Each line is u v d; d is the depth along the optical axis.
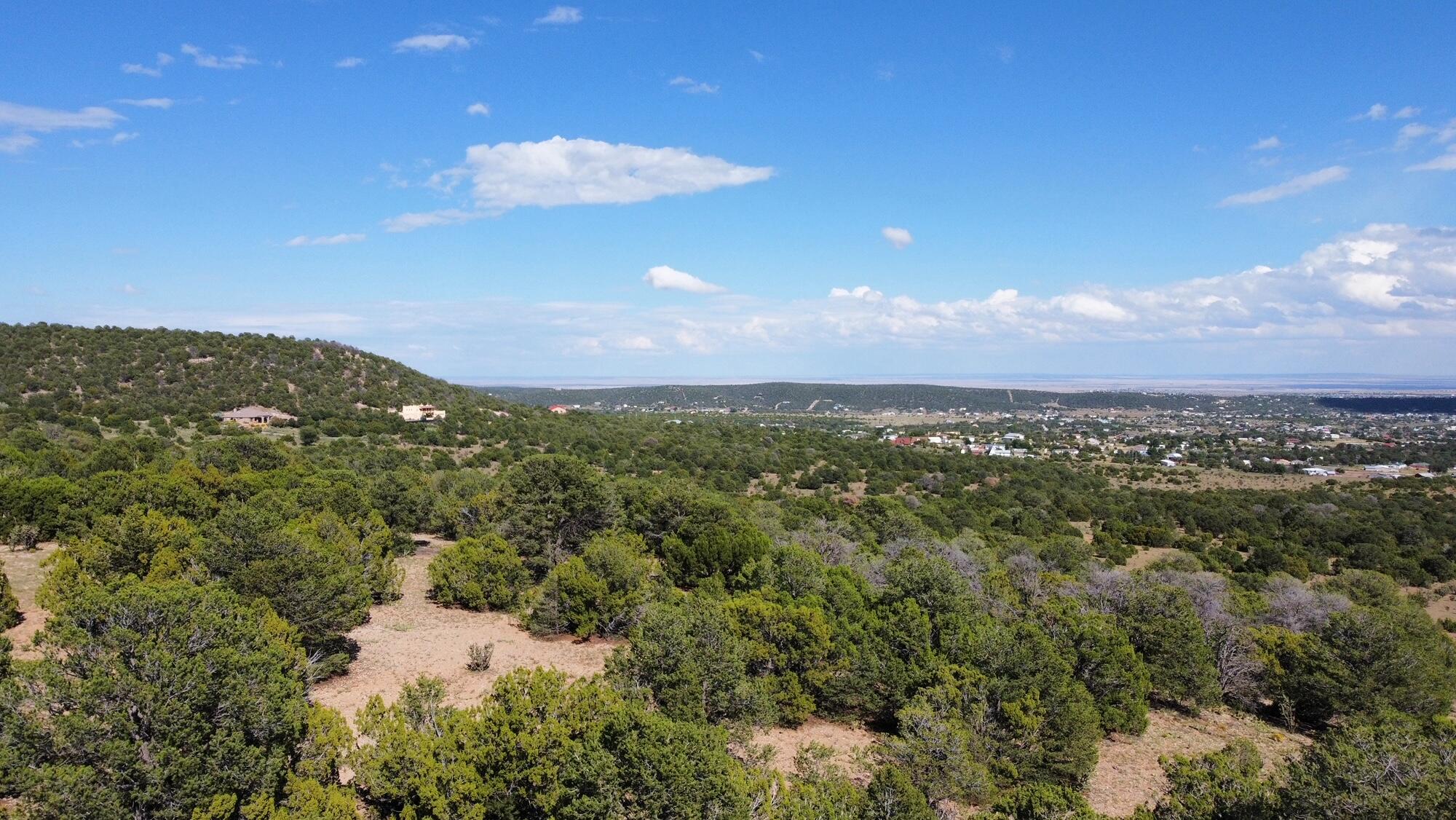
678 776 13.24
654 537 43.09
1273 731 26.33
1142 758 22.97
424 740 14.41
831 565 36.19
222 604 15.84
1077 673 24.25
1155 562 59.44
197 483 39.31
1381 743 15.34
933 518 70.94
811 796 14.41
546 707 14.80
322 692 22.39
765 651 22.98
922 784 17.20
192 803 12.43
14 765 11.68
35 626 25.00
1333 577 59.47
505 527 38.12
